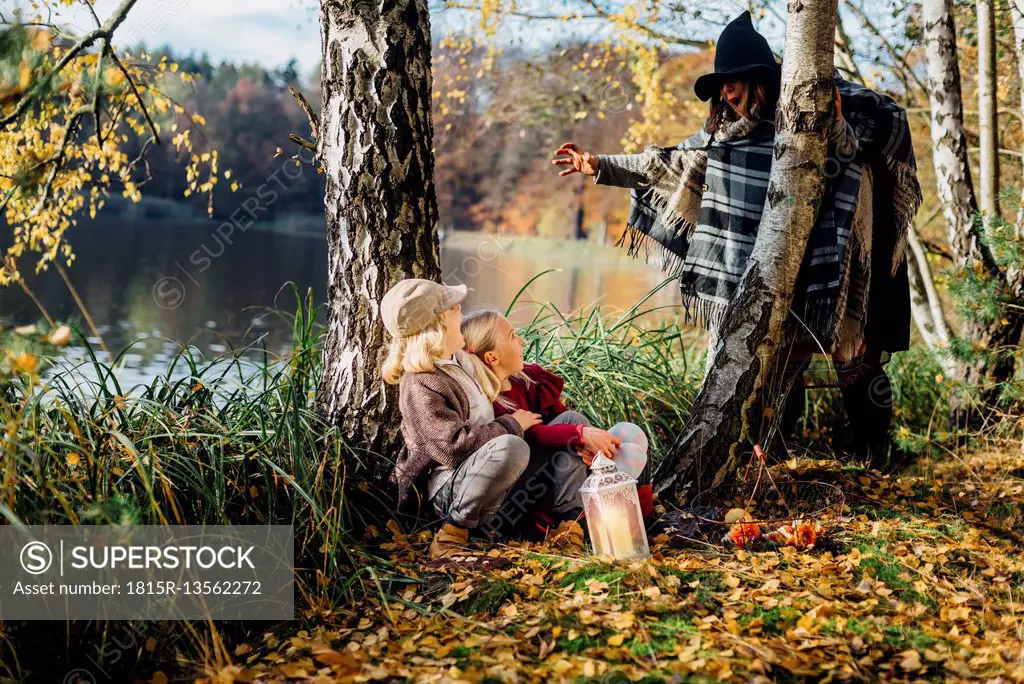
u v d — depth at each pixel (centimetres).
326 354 363
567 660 236
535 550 306
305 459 324
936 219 806
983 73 485
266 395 352
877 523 335
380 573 299
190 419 328
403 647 252
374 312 351
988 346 448
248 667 251
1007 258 421
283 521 309
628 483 303
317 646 255
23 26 301
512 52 851
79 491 267
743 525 323
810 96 346
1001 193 435
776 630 251
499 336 333
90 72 323
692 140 405
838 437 462
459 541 309
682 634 247
